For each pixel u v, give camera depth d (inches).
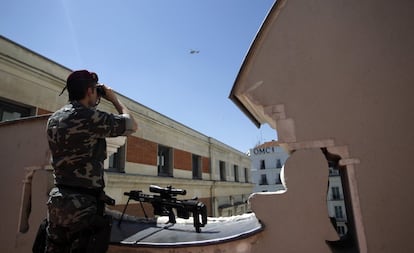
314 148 79.0
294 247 74.7
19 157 119.7
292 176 79.0
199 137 746.2
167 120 589.3
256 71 88.7
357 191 73.5
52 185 112.5
